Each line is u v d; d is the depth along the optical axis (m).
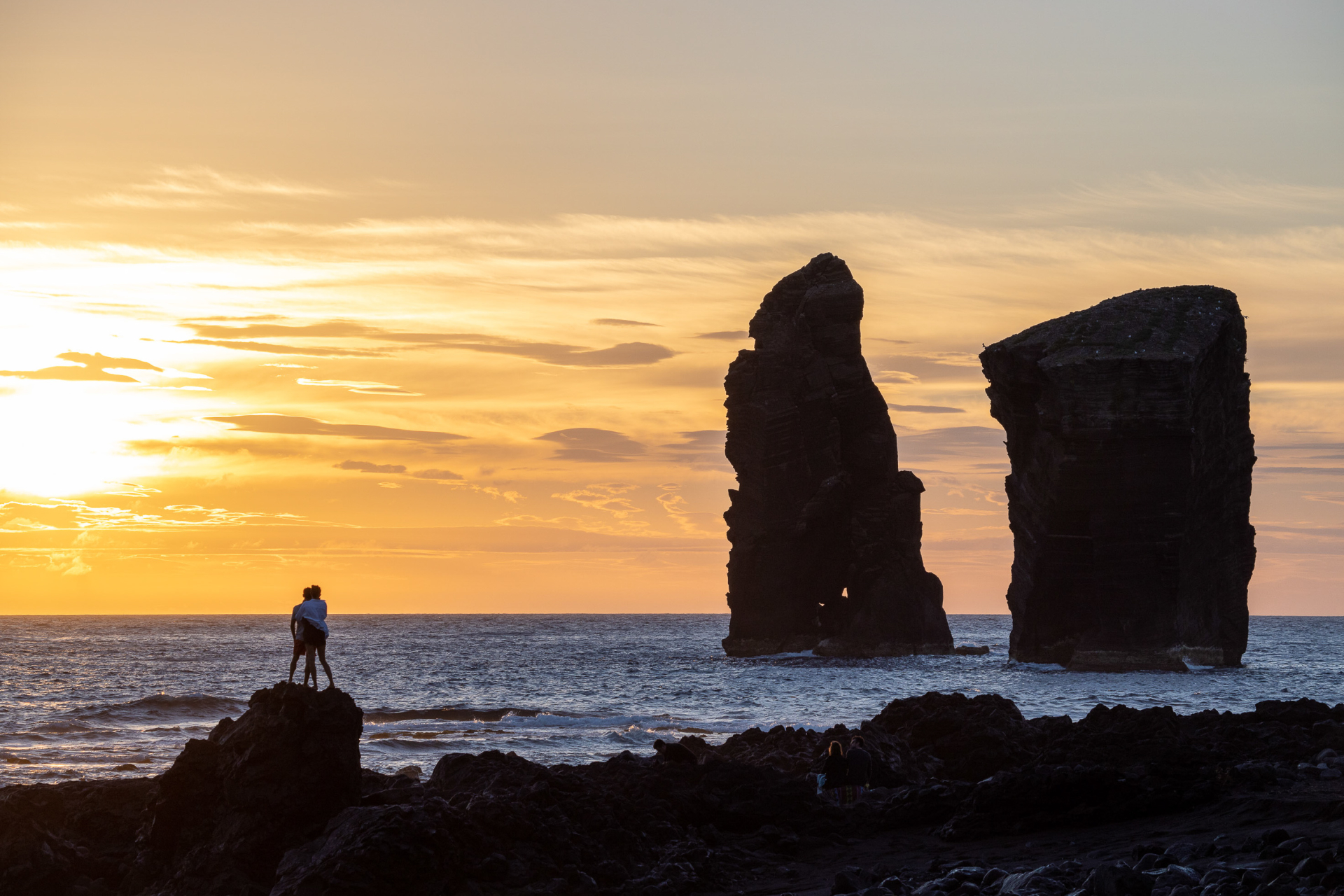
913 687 84.62
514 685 89.94
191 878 17.84
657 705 69.69
